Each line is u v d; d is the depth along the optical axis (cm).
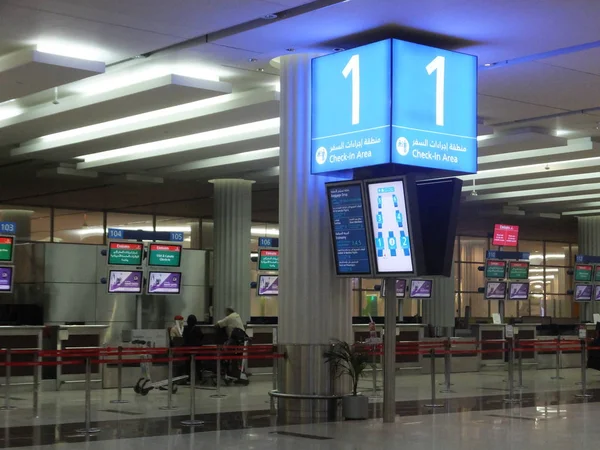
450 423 1313
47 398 1723
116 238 2416
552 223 4075
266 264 3069
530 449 1066
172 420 1351
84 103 1752
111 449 1057
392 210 1262
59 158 2441
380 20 1252
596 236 3653
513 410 1502
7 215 3628
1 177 2866
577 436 1177
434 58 1292
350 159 1300
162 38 1360
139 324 2452
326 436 1173
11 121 1962
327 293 1412
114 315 2545
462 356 2567
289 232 1422
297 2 1180
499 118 1942
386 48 1251
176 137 2091
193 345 2022
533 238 4803
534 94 1705
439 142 1294
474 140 1336
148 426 1278
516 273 3316
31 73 1471
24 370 1862
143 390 1770
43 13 1231
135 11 1222
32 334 1875
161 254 2505
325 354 1394
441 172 1335
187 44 1410
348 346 1389
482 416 1408
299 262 1412
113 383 1973
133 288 2434
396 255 1266
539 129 2072
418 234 1244
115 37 1355
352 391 1432
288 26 1288
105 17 1251
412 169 1305
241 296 2767
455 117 1315
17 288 2525
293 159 1424
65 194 3306
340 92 1322
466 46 1383
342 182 1314
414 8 1201
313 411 1379
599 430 1237
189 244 4150
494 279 3294
